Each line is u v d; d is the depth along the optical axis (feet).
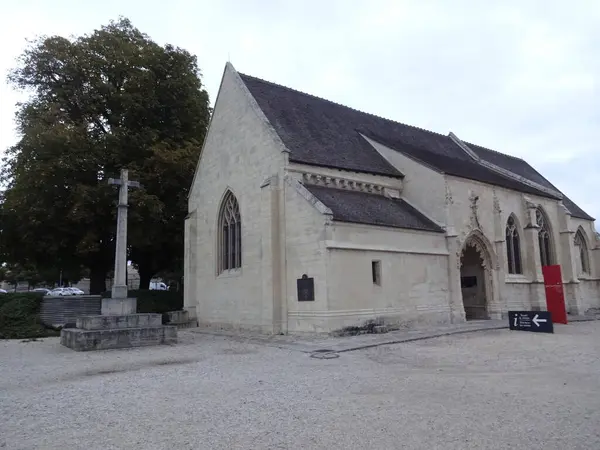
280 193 71.67
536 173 137.69
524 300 96.99
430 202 82.53
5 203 88.79
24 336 76.64
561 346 52.80
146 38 109.60
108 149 92.94
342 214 66.23
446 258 79.25
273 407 27.14
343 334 62.23
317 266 63.67
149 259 114.11
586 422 23.36
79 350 56.24
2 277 242.17
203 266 91.61
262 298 72.18
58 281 257.55
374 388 31.83
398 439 21.12
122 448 20.67
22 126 95.25
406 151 90.58
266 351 52.24
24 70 95.40
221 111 89.30
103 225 91.81
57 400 30.27
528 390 30.81
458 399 28.45
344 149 84.28
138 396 30.81
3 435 22.97
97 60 96.32
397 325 69.00
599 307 126.93
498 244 90.68
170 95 102.58
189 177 101.81
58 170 85.05
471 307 93.56
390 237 70.64
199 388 32.91
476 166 108.17
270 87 89.76
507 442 20.54
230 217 85.46
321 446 20.39
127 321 61.72
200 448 20.42
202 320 90.17
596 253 130.11
